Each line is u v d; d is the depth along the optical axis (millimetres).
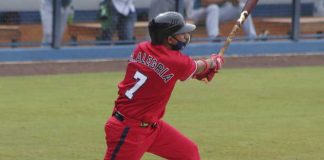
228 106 29703
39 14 41188
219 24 44750
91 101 30375
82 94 31969
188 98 31391
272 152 22453
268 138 24281
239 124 26375
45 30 41500
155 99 15461
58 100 30516
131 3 42406
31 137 24156
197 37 44500
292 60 43844
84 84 34594
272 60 43719
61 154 22031
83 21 42219
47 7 41219
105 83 34969
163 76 15281
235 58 44219
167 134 16031
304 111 28812
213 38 44750
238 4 44562
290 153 22359
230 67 40812
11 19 40531
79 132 24953
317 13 47438
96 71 38812
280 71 39500
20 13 40719
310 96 31984
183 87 34000
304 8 46969
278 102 30578
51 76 36969
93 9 42250
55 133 24766
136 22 43188
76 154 22047
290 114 28219
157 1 42781
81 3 41875
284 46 46312
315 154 22281
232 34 16938
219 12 44438
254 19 45656
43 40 41531
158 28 15289
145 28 43312
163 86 15398
